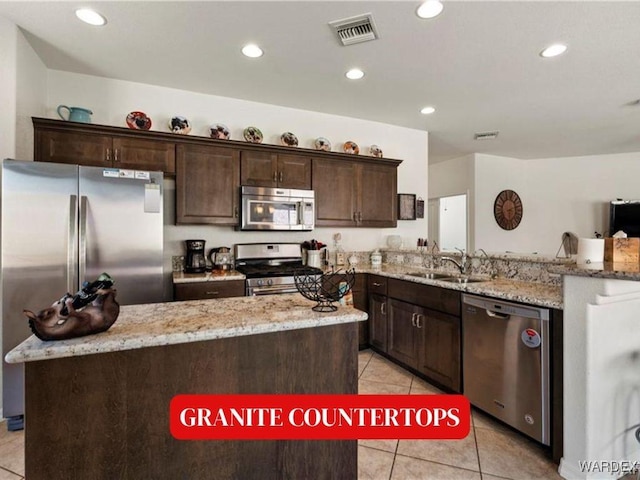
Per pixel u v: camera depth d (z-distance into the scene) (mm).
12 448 1919
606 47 2449
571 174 5914
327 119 3930
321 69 2828
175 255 3248
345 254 4062
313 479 1399
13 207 2100
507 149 5445
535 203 6145
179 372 1191
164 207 3186
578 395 1617
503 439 2000
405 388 2604
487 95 3344
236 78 3014
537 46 2445
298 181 3496
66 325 1027
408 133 4426
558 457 1752
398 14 2094
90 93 2955
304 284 1639
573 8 2020
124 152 2793
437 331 2570
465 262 2959
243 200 3188
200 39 2385
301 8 2045
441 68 2793
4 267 2082
